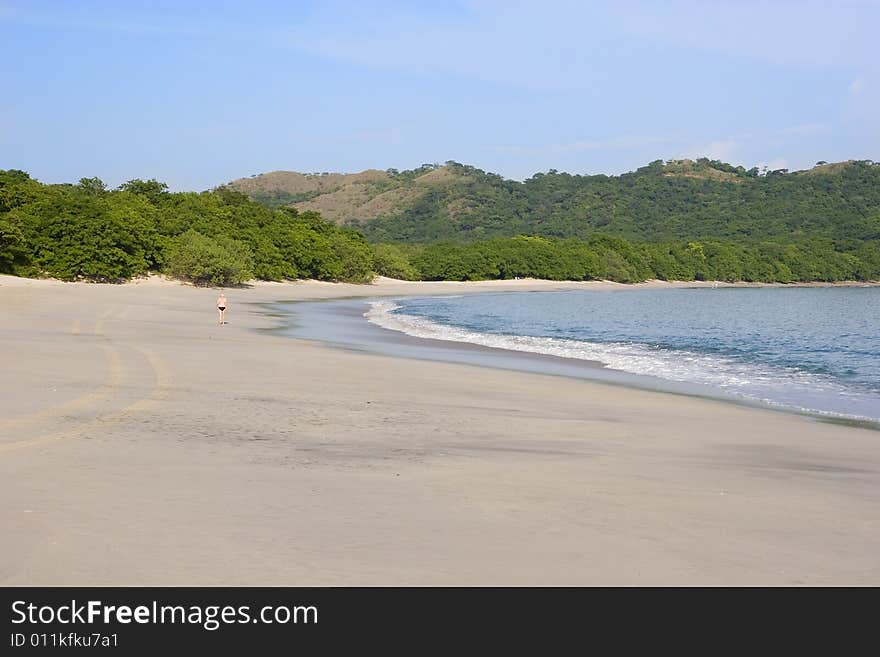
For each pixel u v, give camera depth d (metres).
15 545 6.54
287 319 47.59
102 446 10.55
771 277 180.50
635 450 11.87
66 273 72.44
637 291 144.00
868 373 25.02
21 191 79.25
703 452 11.95
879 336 42.22
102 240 74.56
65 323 33.81
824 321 57.22
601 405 16.91
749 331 45.88
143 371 18.94
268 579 6.12
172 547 6.65
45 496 7.96
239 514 7.65
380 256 131.12
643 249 175.00
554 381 21.20
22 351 21.92
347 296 92.06
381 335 37.38
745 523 7.93
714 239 199.50
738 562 6.80
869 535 7.64
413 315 58.03
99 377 17.50
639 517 8.01
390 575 6.28
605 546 7.08
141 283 80.69
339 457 10.56
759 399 19.14
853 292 144.88
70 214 74.75
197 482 8.82
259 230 102.75
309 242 107.94
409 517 7.77
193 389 16.39
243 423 12.83
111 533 6.92
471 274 145.50
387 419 13.84
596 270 159.75
